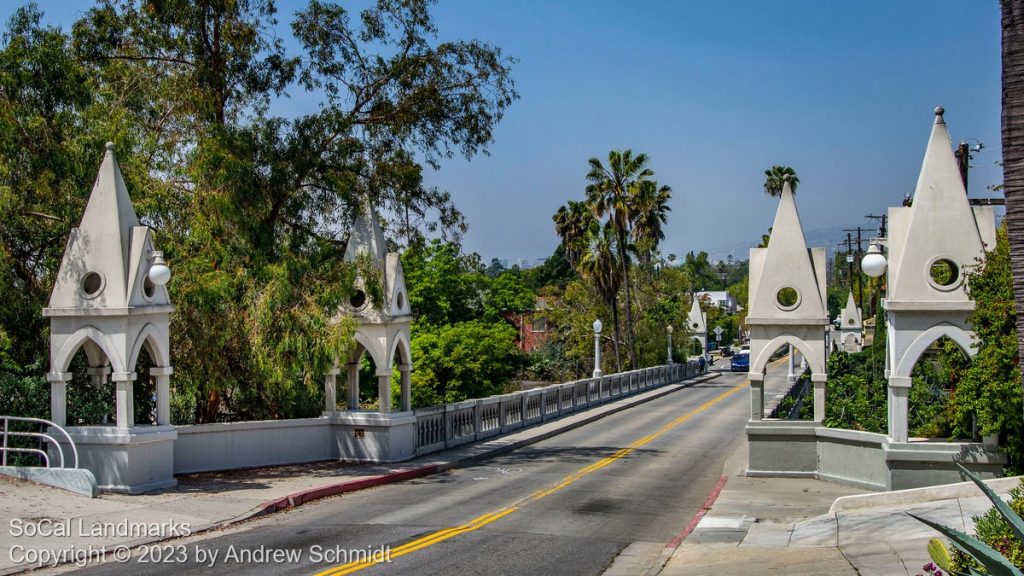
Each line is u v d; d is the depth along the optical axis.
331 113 23.34
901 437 16.19
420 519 14.95
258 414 23.39
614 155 57.12
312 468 20.59
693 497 17.77
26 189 19.11
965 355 16.36
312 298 20.73
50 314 16.92
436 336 34.91
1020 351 7.96
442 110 24.94
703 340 80.00
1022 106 7.98
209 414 22.44
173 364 20.88
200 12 22.05
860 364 27.03
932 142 16.44
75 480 15.63
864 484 17.67
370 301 21.95
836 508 14.50
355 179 24.02
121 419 16.52
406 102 24.53
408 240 25.78
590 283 59.75
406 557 11.99
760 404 19.70
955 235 16.16
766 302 19.70
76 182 19.55
